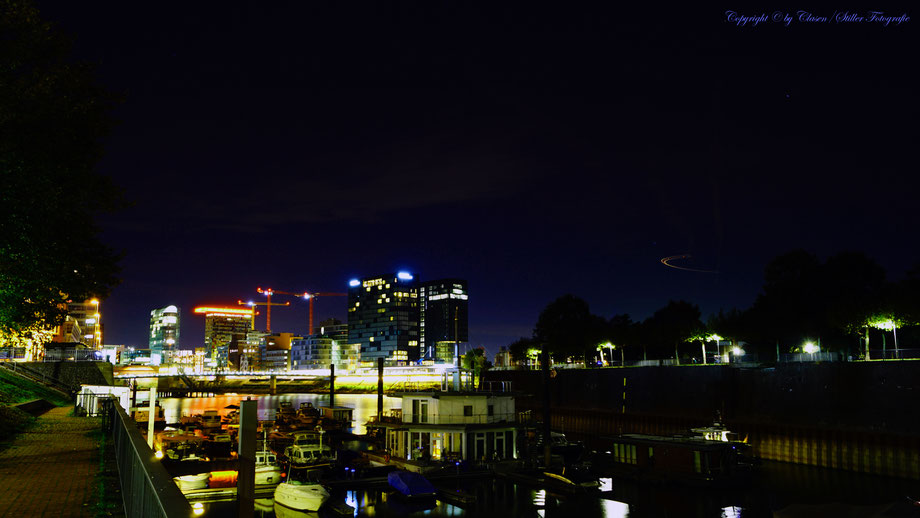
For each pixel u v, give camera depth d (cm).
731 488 6006
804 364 7869
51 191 2288
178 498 690
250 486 1319
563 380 12662
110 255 2795
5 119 2084
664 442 6425
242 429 1333
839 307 7775
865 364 7056
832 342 8731
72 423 4131
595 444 9812
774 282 9069
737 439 7412
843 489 5803
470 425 6338
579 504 5438
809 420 7688
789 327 8731
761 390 8450
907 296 7138
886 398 6750
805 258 8831
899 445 6134
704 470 6025
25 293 2623
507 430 6688
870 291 8244
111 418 3338
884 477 6225
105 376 10744
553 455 6938
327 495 4959
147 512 855
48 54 2247
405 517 4962
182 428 9075
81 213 2553
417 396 6762
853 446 6600
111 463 2277
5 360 10238
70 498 1636
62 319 2975
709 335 10800
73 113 2336
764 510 5247
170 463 5288
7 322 2773
